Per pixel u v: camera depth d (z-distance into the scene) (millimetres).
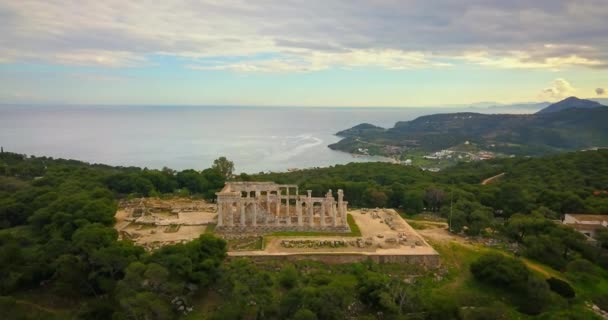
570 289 97688
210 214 135125
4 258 87438
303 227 120812
